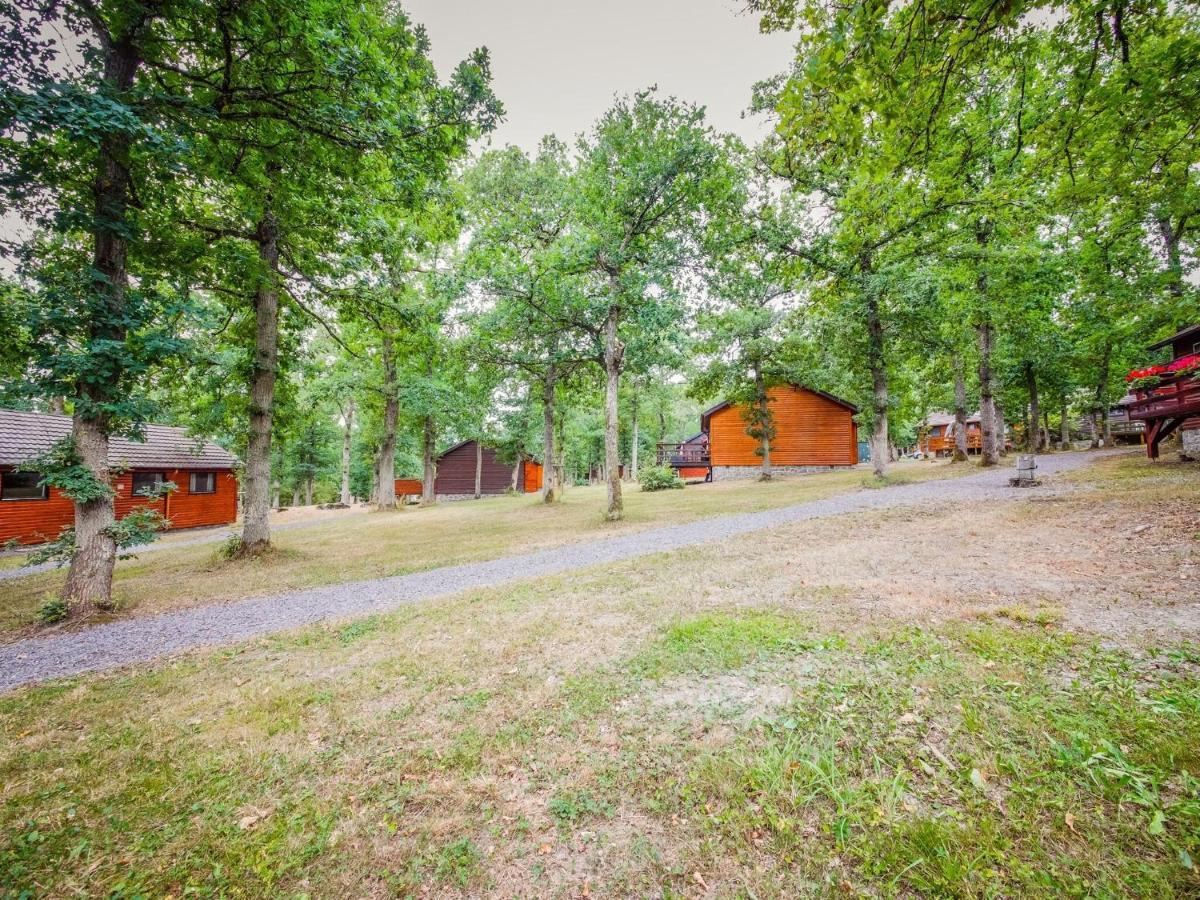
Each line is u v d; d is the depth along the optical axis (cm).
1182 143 552
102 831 261
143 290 753
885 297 1535
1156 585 457
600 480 6081
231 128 737
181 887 221
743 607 525
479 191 1847
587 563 855
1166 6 410
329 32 615
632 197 1325
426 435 2986
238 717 380
